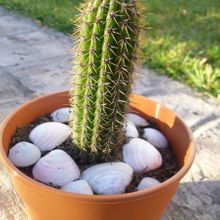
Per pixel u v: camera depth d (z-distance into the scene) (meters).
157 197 0.35
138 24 0.33
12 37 0.96
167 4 1.20
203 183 0.53
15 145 0.39
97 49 0.33
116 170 0.37
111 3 0.32
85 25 0.33
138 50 0.35
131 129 0.42
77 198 0.32
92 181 0.36
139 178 0.38
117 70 0.34
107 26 0.32
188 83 0.79
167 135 0.43
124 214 0.34
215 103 0.74
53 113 0.44
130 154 0.39
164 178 0.39
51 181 0.36
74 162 0.38
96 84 0.34
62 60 0.86
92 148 0.38
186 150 0.39
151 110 0.45
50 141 0.40
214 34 1.02
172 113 0.43
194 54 0.90
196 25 1.07
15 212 0.47
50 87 0.75
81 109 0.36
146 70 0.83
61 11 1.12
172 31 1.02
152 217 0.37
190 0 1.25
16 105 0.68
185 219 0.47
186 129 0.41
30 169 0.38
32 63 0.83
